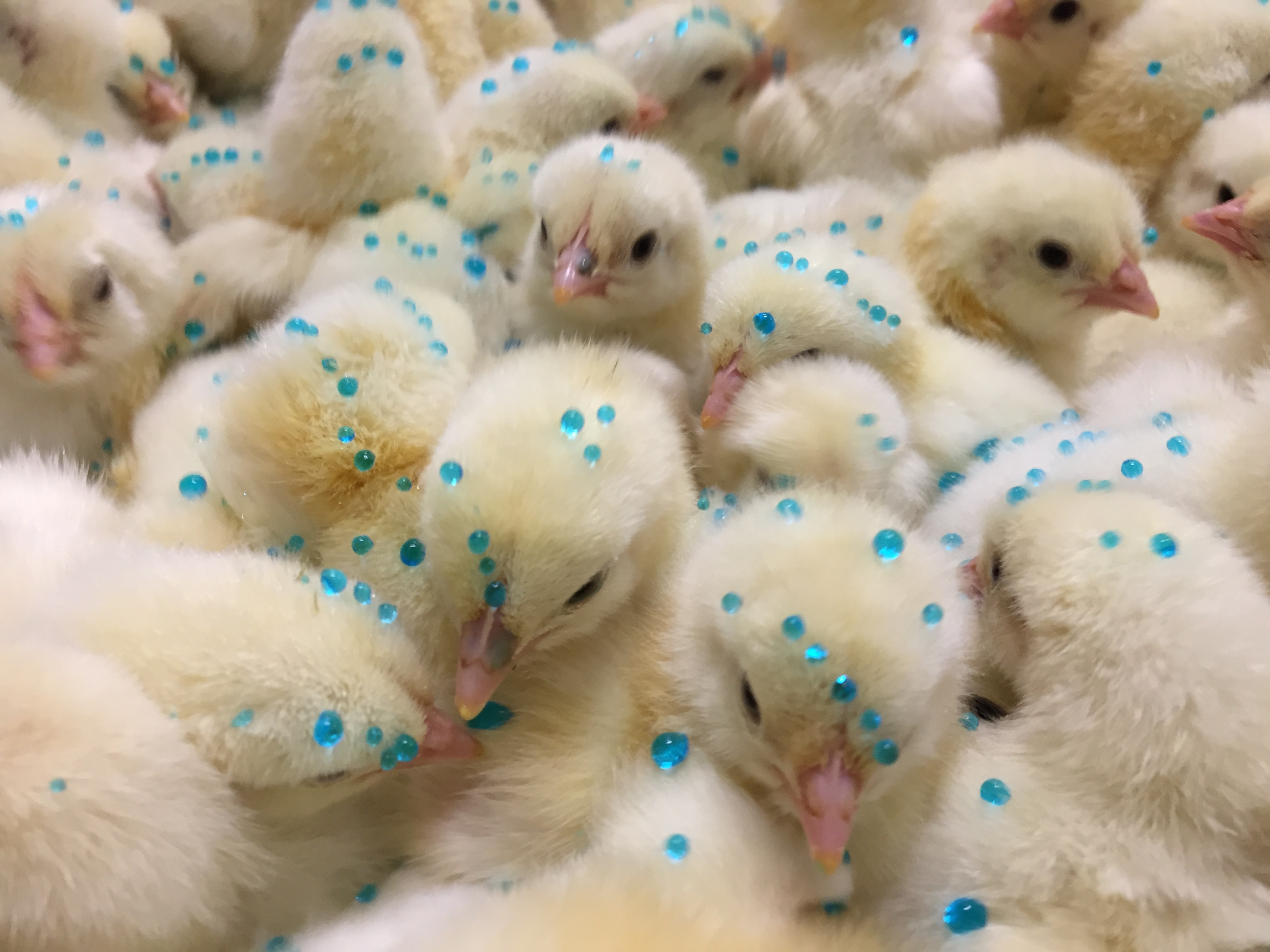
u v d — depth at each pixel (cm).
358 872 10
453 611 10
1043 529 10
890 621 9
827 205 17
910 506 12
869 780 9
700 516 12
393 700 9
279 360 11
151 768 9
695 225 14
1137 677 9
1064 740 10
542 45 21
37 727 8
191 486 12
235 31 20
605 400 11
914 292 15
